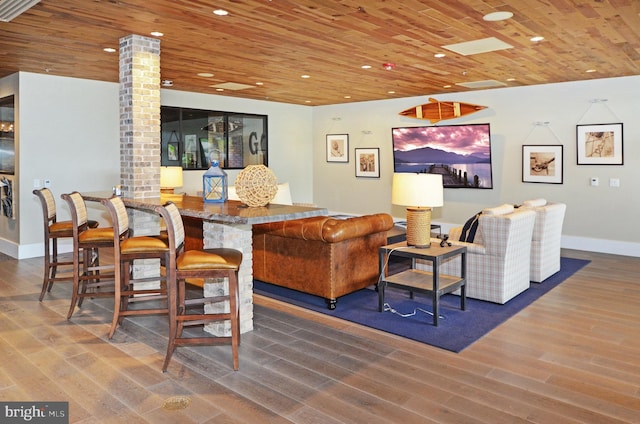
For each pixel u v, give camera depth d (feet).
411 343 11.56
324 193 33.45
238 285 11.66
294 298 15.34
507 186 25.49
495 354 10.87
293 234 14.78
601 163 22.54
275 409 8.41
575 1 11.15
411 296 15.35
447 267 15.78
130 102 14.66
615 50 15.99
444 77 21.34
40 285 16.65
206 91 25.96
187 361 10.44
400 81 22.47
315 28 13.41
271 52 16.35
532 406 8.53
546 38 14.40
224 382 9.45
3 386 9.27
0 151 22.63
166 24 13.12
